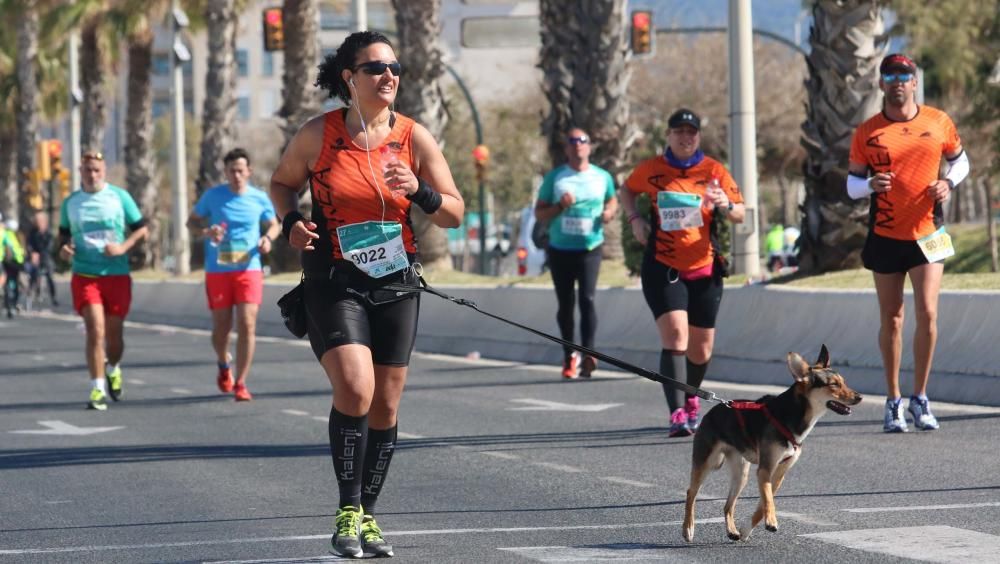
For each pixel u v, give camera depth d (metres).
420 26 44.47
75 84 76.62
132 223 23.95
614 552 11.35
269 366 31.06
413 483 15.37
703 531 12.19
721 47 97.25
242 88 176.75
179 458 17.84
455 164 115.06
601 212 25.59
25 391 27.36
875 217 17.48
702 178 17.95
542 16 37.44
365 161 11.11
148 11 69.56
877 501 13.22
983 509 12.61
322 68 11.36
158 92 178.12
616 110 36.78
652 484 14.77
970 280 23.20
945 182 17.14
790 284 25.92
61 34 74.19
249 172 24.27
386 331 11.24
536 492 14.55
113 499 14.92
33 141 85.00
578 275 25.73
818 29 27.44
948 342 20.81
